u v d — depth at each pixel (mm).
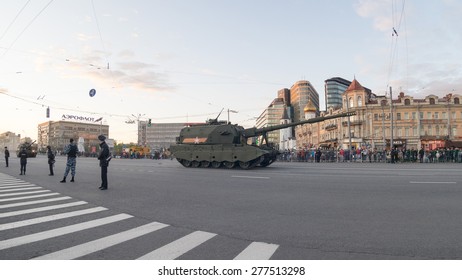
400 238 4980
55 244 4887
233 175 15750
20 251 4570
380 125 66562
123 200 8953
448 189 9883
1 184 13297
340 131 71062
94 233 5508
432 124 64750
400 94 68188
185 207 7852
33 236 5332
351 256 4254
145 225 6082
